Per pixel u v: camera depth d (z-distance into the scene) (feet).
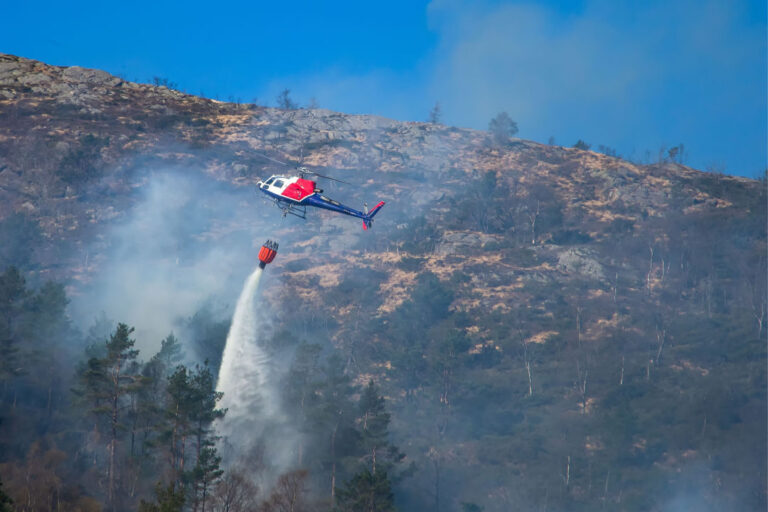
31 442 347.97
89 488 324.39
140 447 357.82
